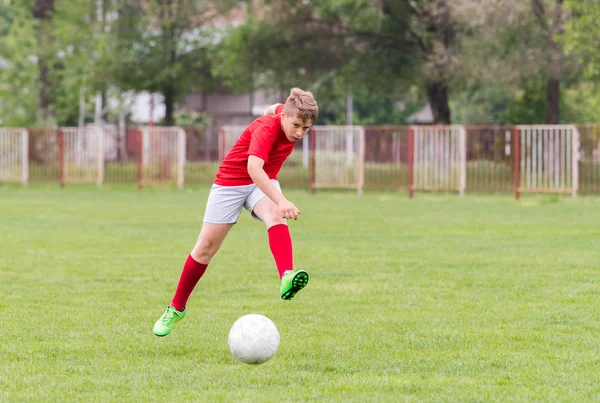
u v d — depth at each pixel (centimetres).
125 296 1336
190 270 995
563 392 768
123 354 934
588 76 4453
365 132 4247
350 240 2153
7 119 5803
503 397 750
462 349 954
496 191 4347
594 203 3725
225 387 790
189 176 4662
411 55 5438
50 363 892
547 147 3925
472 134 4053
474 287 1414
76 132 4759
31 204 3516
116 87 6138
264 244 2075
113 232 2347
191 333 1049
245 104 7662
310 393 762
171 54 5988
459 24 5025
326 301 1284
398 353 932
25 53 5928
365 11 5381
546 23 4694
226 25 6119
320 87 6103
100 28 6022
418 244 2062
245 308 1229
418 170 4147
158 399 748
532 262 1727
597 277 1520
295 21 5419
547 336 1023
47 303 1270
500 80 4619
